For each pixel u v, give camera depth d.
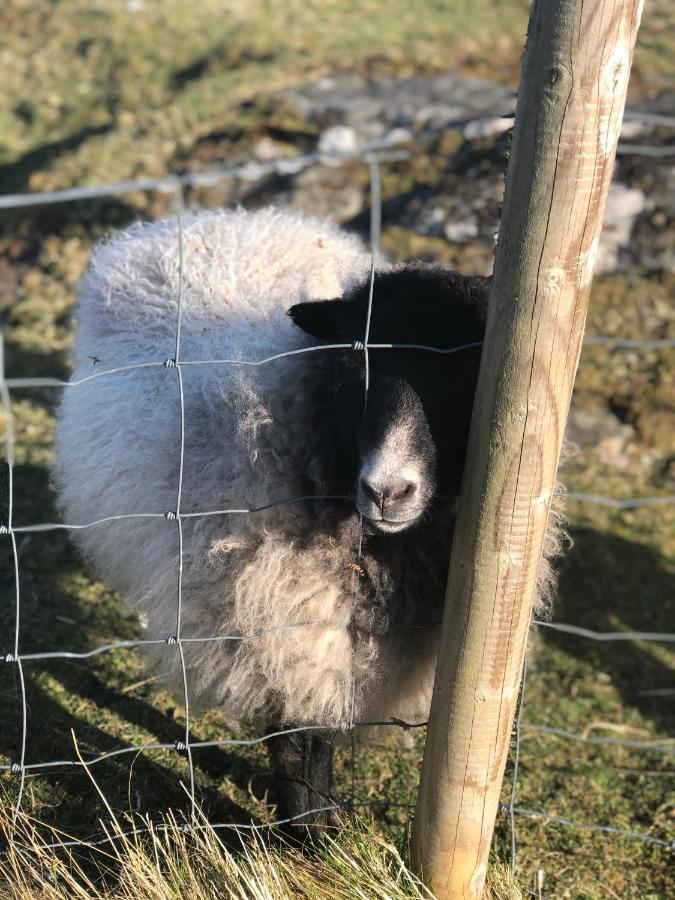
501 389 0.70
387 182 2.42
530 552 0.74
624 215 2.20
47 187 2.60
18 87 3.23
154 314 1.06
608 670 1.34
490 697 0.78
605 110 0.63
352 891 0.79
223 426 0.90
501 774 0.81
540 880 0.94
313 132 2.64
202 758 1.08
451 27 3.50
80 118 2.99
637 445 1.83
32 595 1.30
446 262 2.19
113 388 1.02
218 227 1.15
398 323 0.85
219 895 0.79
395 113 2.70
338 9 3.74
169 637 0.86
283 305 0.98
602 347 2.00
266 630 0.86
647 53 3.01
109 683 1.18
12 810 0.90
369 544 0.87
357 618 0.88
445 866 0.83
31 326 2.11
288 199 2.39
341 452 0.87
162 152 2.69
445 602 0.79
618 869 1.01
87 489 1.01
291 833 0.94
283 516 0.86
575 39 0.61
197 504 0.89
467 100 2.77
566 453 0.96
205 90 2.95
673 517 1.66
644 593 1.48
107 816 0.98
